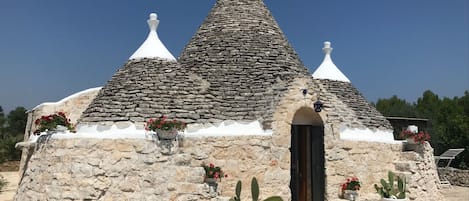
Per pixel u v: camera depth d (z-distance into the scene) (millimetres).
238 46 15938
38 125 12297
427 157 17047
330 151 13906
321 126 13969
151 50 14352
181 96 13188
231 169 12336
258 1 17859
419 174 16281
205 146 12172
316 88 13891
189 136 12016
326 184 13711
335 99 16453
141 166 11070
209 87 14289
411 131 17328
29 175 12102
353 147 14750
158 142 11328
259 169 12594
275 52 15969
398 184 14844
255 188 10805
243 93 14242
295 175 14367
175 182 11203
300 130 14438
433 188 17047
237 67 15227
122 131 11711
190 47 16828
